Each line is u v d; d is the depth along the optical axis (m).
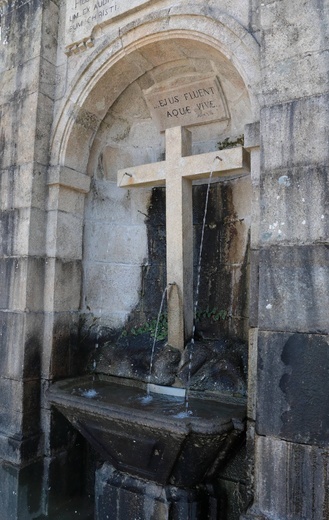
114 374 3.52
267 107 2.36
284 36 2.35
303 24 2.30
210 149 3.61
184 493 2.76
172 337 3.23
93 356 3.74
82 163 3.69
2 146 3.64
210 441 2.46
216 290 3.51
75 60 3.49
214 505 2.82
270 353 2.24
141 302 3.90
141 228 3.97
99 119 3.67
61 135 3.49
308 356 2.14
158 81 3.56
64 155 3.50
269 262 2.28
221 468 2.83
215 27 2.76
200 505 2.75
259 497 2.21
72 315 3.60
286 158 2.29
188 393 3.04
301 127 2.26
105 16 3.27
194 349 3.14
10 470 3.23
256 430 2.25
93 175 3.85
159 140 3.91
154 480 2.81
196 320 3.54
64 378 3.49
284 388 2.19
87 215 3.80
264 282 2.29
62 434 3.47
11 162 3.55
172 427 2.41
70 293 3.59
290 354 2.19
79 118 3.51
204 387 3.00
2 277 3.51
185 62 3.33
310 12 2.29
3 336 3.45
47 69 3.53
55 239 3.46
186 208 3.25
